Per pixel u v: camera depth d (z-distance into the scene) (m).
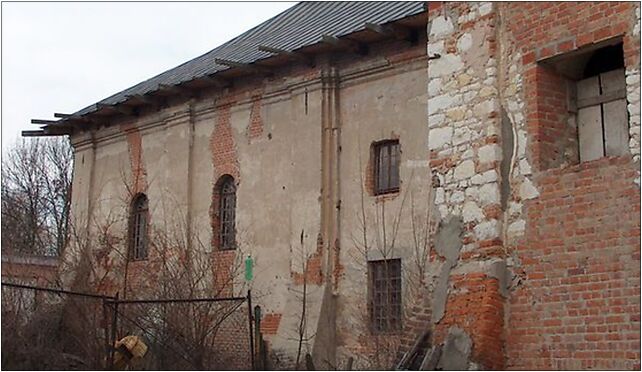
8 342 10.95
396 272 12.95
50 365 10.84
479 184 9.31
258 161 15.62
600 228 8.18
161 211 17.41
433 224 9.89
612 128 8.83
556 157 8.94
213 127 16.77
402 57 13.35
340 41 13.66
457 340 9.09
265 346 13.67
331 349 13.43
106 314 10.85
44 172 33.91
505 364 8.78
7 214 22.20
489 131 9.28
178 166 17.25
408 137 13.16
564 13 8.82
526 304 8.72
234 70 15.52
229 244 16.08
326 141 14.29
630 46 8.17
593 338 8.06
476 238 9.23
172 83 17.81
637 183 7.93
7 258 15.45
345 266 13.70
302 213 14.34
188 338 11.79
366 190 13.62
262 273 15.00
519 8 9.30
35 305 12.52
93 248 18.62
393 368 10.13
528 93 9.05
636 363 7.68
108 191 19.14
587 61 9.14
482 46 9.57
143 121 18.34
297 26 17.78
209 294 14.04
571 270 8.37
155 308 12.58
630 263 7.87
